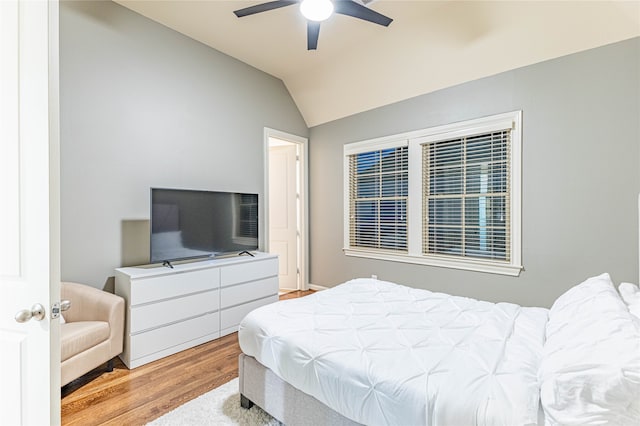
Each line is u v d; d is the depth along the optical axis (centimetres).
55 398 115
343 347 148
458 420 105
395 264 389
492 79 305
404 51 335
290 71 421
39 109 112
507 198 303
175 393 209
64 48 250
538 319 177
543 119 278
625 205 242
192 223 307
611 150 247
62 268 250
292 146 489
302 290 484
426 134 355
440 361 132
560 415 94
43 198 112
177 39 326
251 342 181
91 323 225
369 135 411
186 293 280
